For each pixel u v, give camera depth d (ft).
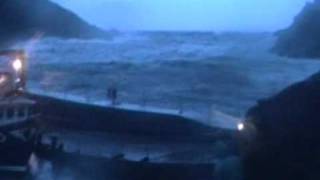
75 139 133.18
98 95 223.10
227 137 124.88
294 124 59.93
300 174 57.26
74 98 183.01
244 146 63.26
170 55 554.05
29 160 92.53
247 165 62.80
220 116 159.84
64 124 149.18
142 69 393.50
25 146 92.53
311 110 60.08
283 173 58.85
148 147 127.75
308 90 62.08
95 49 647.56
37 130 100.83
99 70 379.96
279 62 483.92
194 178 87.40
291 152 58.80
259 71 405.59
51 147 96.02
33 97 158.92
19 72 104.68
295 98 61.93
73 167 93.04
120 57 523.29
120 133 146.20
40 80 294.87
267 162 60.39
